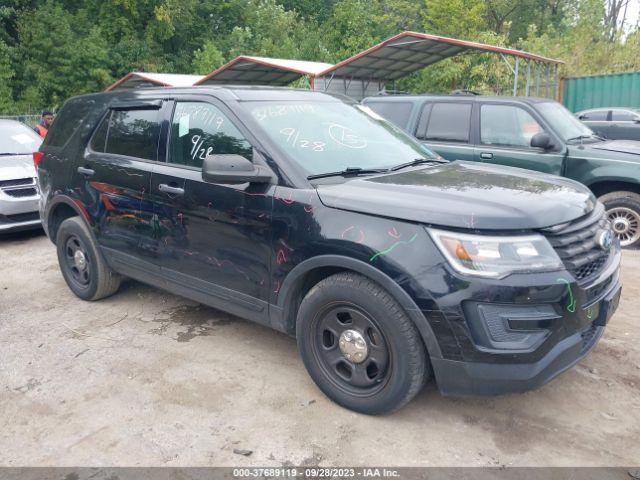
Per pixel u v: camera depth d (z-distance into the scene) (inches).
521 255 108.5
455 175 142.7
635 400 134.0
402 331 114.7
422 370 117.0
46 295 209.6
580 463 112.0
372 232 116.9
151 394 138.6
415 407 131.4
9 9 1043.9
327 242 122.0
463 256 108.3
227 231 142.3
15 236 308.2
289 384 142.3
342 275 123.4
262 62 666.2
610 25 1153.4
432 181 133.6
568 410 130.2
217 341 167.3
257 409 131.5
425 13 1135.6
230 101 148.5
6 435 123.6
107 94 191.6
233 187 140.0
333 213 123.0
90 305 197.6
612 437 120.2
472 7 1039.6
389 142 163.5
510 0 1483.8
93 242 187.8
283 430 123.3
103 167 177.8
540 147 261.4
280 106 153.6
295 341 166.9
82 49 1033.5
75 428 125.5
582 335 119.2
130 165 168.4
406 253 112.4
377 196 121.0
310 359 132.6
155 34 1189.1
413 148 168.1
